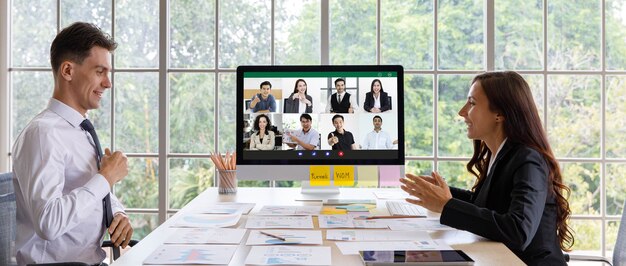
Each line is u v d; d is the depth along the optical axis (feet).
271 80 7.18
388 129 7.14
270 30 9.84
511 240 4.62
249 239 4.71
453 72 9.73
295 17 9.80
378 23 9.72
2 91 9.99
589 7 9.67
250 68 7.18
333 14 9.77
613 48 9.67
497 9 9.68
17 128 10.12
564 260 5.23
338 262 3.98
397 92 7.15
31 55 10.09
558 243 5.29
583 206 9.77
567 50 9.70
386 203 6.61
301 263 3.92
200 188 10.00
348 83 7.15
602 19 9.63
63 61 5.70
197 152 9.98
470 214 4.75
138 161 9.99
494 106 5.56
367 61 9.80
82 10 10.02
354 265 3.91
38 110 10.12
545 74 9.70
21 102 10.12
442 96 9.78
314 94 7.16
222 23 9.89
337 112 7.15
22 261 5.52
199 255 4.15
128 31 9.95
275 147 7.16
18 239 5.56
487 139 5.83
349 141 7.13
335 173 7.13
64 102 5.81
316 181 7.14
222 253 4.21
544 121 9.71
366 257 3.96
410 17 9.75
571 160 9.73
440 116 9.78
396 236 4.84
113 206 6.36
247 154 7.16
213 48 9.91
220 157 7.59
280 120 7.17
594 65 9.72
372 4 9.75
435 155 9.78
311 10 9.78
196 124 9.95
